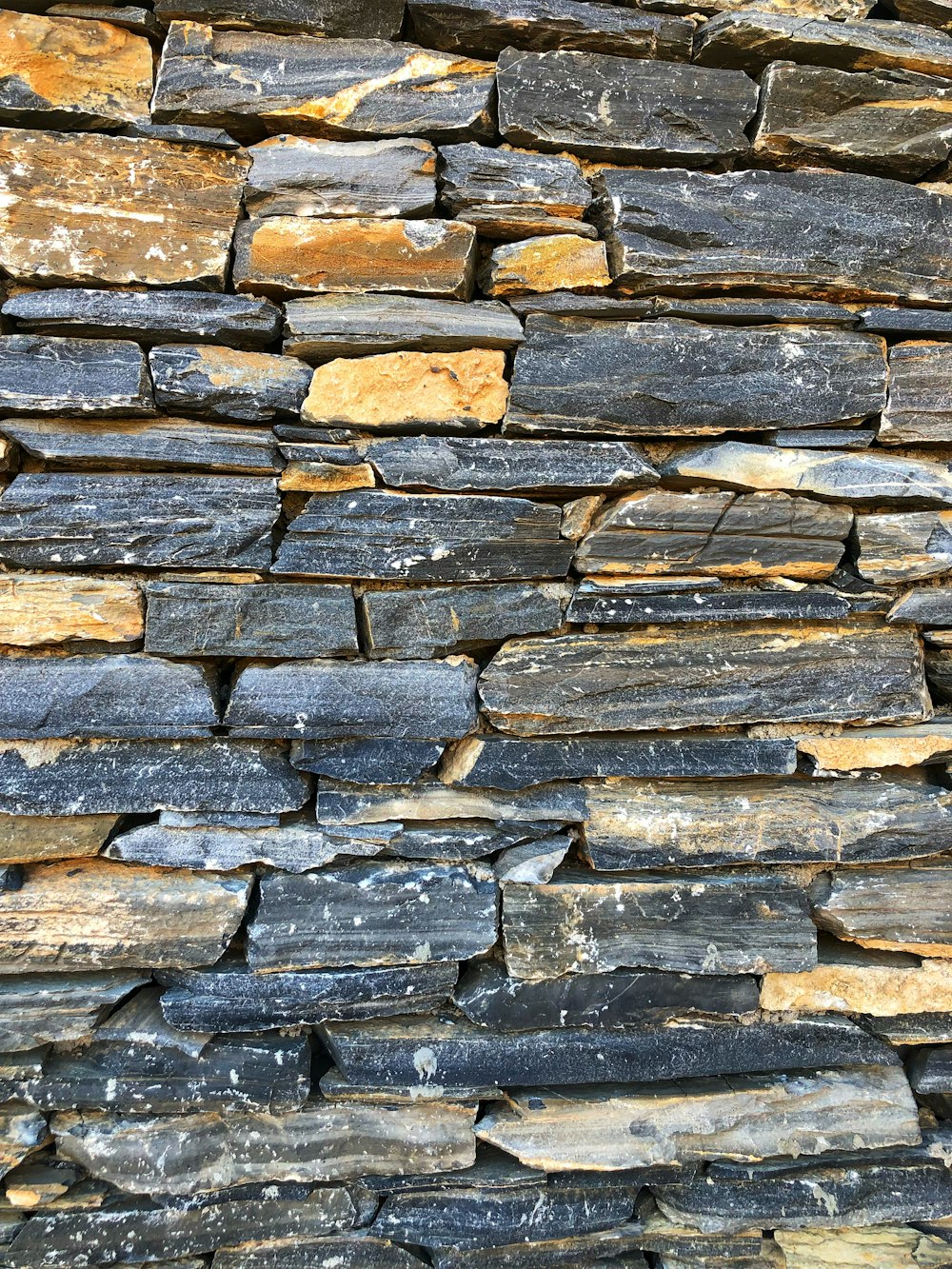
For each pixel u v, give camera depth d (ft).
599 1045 3.57
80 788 3.33
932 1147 3.72
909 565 3.54
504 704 3.46
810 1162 3.69
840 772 3.64
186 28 3.22
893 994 3.65
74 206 3.21
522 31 3.36
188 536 3.29
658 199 3.40
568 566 3.49
